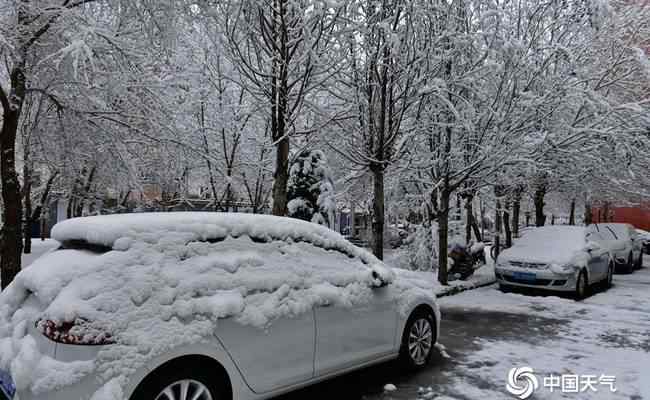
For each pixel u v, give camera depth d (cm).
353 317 403
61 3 659
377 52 782
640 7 1225
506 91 973
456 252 1173
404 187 1320
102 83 786
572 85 1055
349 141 870
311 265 386
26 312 295
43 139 905
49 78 743
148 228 310
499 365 503
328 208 1107
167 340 277
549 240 1051
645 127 1073
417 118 901
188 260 313
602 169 1291
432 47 830
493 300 927
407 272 534
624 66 1241
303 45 680
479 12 927
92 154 931
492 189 1480
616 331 670
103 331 260
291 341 346
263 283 339
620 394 423
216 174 1316
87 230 305
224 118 1231
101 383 253
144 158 1041
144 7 679
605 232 1479
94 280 275
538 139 981
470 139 972
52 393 245
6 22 650
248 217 364
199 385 294
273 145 702
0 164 686
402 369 474
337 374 388
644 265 1708
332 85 848
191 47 1122
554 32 1153
